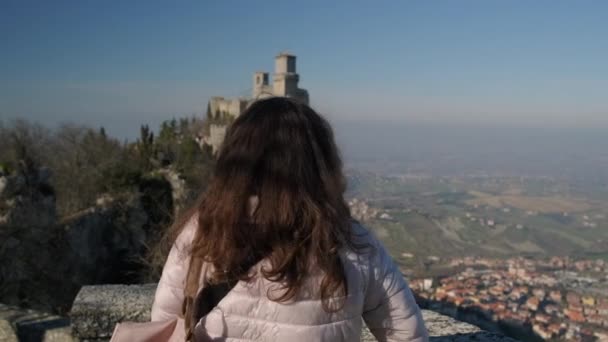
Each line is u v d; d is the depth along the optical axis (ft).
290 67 170.91
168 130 150.61
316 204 4.47
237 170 4.59
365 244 4.64
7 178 61.57
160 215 93.04
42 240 65.62
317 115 4.99
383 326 4.85
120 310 9.65
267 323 4.39
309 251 4.34
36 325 14.53
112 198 88.94
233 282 4.56
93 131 108.68
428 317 10.34
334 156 4.91
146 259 64.75
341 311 4.44
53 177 90.68
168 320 5.03
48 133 107.34
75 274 72.59
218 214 4.55
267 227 4.39
